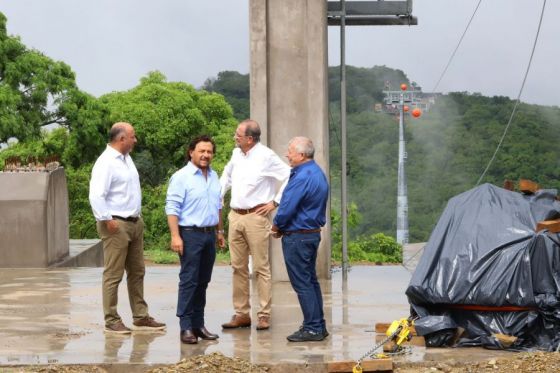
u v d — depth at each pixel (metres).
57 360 8.21
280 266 13.39
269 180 9.61
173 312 10.83
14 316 10.59
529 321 8.49
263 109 13.26
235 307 9.77
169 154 44.72
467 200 9.36
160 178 44.75
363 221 38.97
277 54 13.38
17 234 15.49
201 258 9.06
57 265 16.03
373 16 14.38
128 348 8.73
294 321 10.19
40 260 15.52
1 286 13.14
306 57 13.34
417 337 8.78
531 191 9.45
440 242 9.05
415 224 38.34
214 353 8.14
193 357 8.05
